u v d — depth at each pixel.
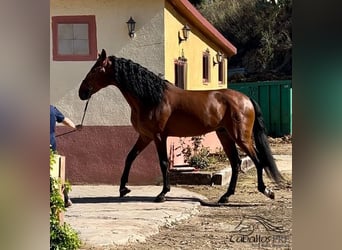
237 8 28.58
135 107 8.38
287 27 26.89
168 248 5.69
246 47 27.91
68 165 10.38
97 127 10.32
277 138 19.97
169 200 8.46
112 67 8.30
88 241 5.74
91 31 10.26
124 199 8.54
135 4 10.21
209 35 14.10
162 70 10.20
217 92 8.45
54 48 10.34
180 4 10.67
